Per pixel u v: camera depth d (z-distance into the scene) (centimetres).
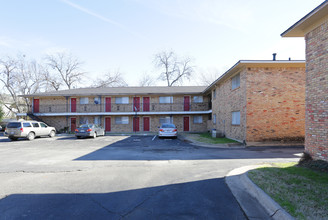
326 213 311
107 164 730
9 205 378
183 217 332
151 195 432
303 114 1222
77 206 375
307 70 683
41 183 512
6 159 829
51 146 1247
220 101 1811
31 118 2498
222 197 419
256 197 414
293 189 415
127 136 1956
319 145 620
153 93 2388
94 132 1798
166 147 1177
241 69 1285
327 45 594
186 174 596
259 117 1209
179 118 2488
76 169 657
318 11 579
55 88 4081
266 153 949
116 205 380
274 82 1226
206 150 1058
